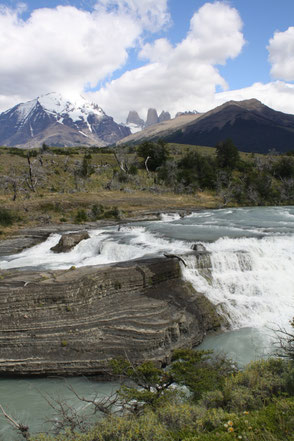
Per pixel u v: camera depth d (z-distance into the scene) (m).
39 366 15.88
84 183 80.88
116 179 86.25
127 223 51.69
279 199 86.12
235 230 39.94
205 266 26.16
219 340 19.22
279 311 22.75
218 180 87.81
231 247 30.84
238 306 22.27
